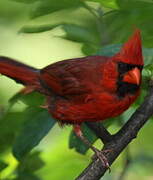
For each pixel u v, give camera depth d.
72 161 13.00
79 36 11.57
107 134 9.89
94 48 11.47
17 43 16.94
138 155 12.52
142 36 11.33
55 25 11.25
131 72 9.86
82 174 9.75
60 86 10.80
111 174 13.57
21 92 10.97
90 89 10.37
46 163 12.77
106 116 10.52
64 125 11.17
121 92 10.16
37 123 10.84
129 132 9.76
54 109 10.98
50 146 13.44
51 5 11.00
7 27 16.50
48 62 17.17
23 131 10.77
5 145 11.88
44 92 11.06
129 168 13.03
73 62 10.86
